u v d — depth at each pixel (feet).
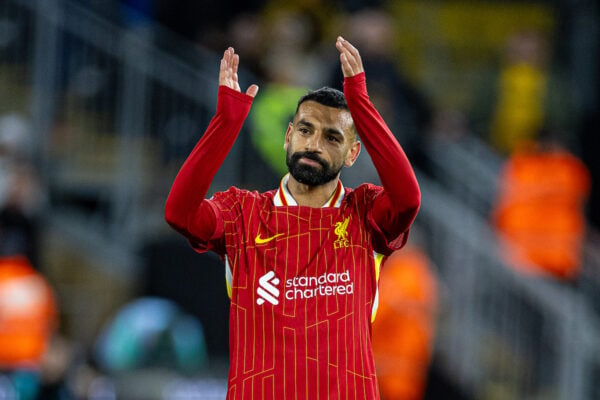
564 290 107.24
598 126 133.49
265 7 131.54
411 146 108.88
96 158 111.14
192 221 41.88
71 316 107.96
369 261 42.57
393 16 168.55
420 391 93.04
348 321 41.37
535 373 103.50
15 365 89.81
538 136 118.52
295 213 42.39
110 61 111.75
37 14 110.42
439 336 101.71
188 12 129.80
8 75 111.04
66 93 110.83
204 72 113.19
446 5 171.01
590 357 103.60
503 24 170.91
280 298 41.39
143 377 91.04
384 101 107.86
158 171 111.34
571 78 161.58
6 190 98.07
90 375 88.33
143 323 94.32
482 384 102.78
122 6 125.90
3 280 91.30
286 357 40.88
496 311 103.50
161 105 111.96
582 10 165.27
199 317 105.91
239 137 105.50
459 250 102.99
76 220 110.22
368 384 41.14
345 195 43.47
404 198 41.37
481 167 122.31
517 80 148.15
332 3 135.23
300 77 104.94
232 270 42.47
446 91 165.89
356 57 41.73
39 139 108.78
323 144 42.09
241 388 40.91
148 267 108.27
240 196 43.27
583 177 117.19
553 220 115.24
